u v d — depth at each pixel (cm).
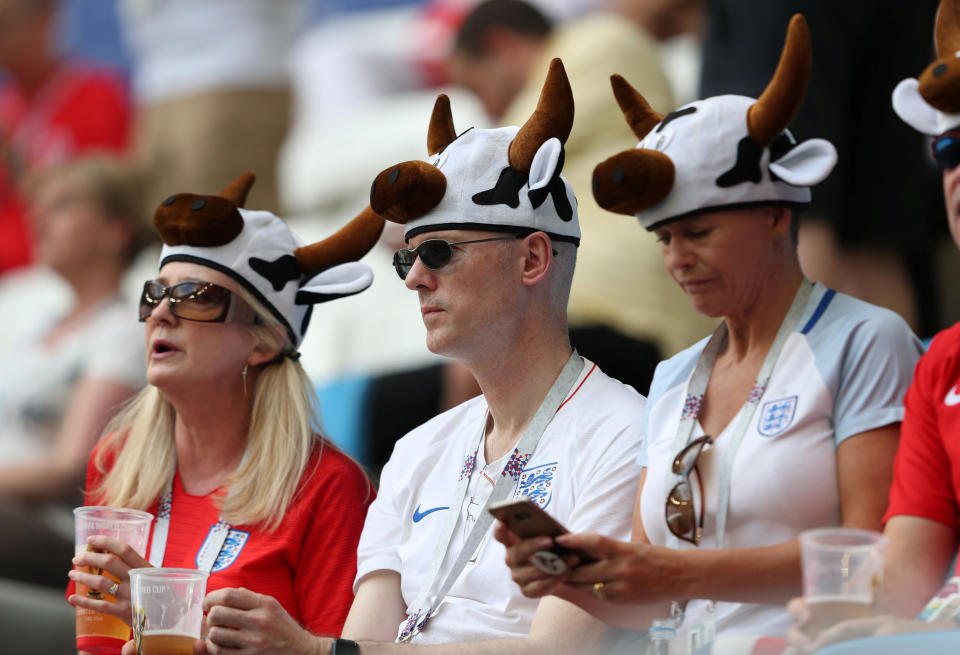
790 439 1154
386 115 3102
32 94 3606
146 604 1226
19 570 2114
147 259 2808
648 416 1280
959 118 1127
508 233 1326
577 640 1231
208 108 3167
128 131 3559
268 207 3152
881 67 1761
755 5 1789
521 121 2186
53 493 2316
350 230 1591
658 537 1210
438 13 3256
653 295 2003
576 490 1298
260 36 3198
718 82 1839
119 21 3578
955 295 2116
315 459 1545
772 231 1208
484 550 1312
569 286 1378
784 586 1081
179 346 1534
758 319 1216
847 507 1137
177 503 1568
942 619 1012
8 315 3002
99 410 2350
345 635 1384
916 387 1142
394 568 1402
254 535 1504
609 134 2081
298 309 1591
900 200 1784
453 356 1345
